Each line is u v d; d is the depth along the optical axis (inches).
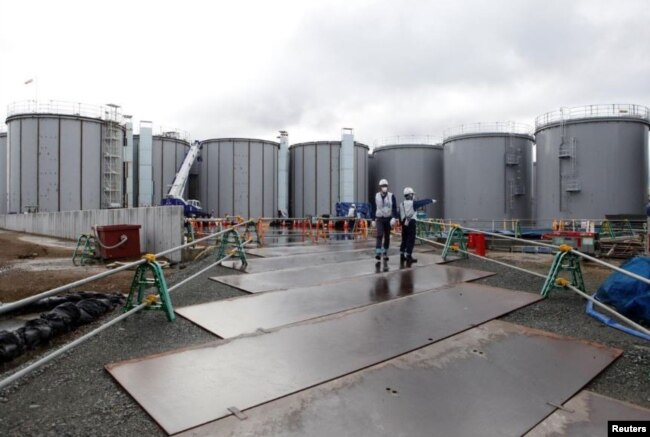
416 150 1830.7
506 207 1512.1
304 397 141.9
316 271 379.6
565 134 1318.9
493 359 175.9
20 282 431.8
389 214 430.0
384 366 167.8
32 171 1647.4
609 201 1266.0
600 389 152.9
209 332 210.2
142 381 152.3
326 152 1886.1
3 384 129.5
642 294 238.4
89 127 1711.4
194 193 1993.1
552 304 269.0
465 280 336.8
